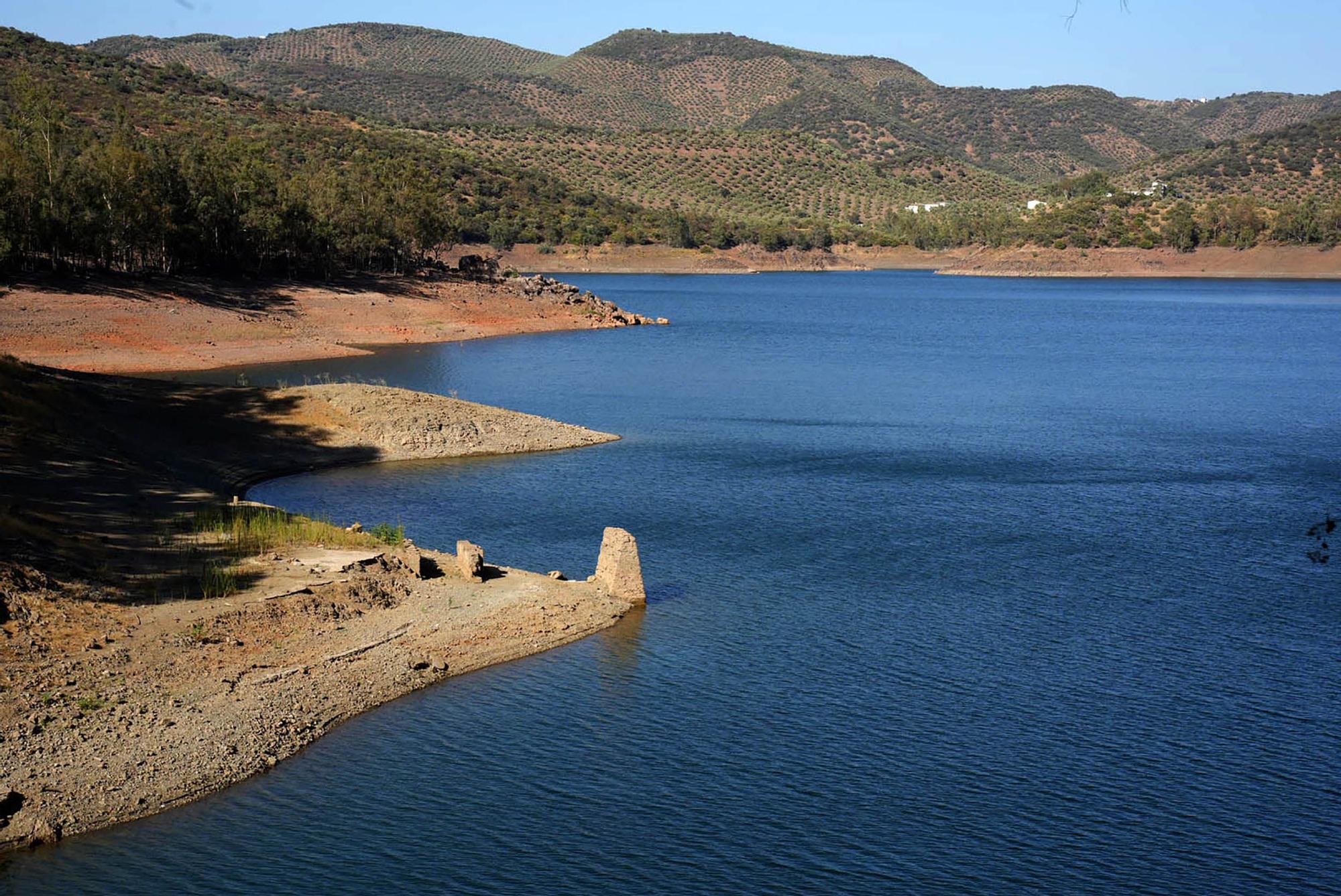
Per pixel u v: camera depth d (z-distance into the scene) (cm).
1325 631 3538
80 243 10706
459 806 2498
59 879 2217
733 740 2800
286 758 2683
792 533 4566
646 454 6162
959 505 5091
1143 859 2345
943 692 3072
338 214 13525
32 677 2812
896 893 2228
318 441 5966
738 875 2273
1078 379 9800
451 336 12200
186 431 5859
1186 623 3606
